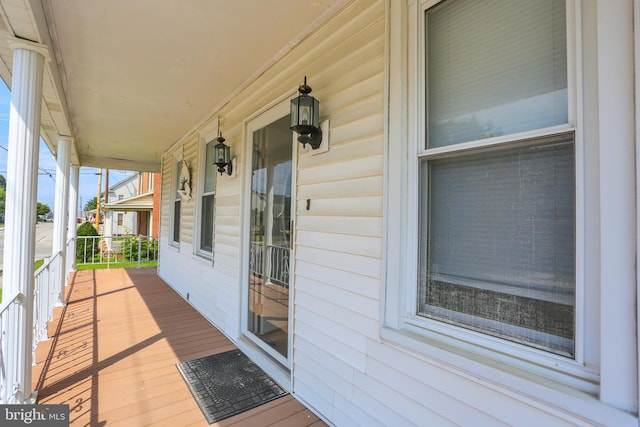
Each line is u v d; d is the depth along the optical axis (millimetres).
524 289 1222
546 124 1172
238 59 2730
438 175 1518
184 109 4055
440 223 1505
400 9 1639
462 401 1335
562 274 1130
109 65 2871
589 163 1056
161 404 2146
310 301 2195
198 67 2889
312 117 2074
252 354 2846
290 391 2322
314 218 2189
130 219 21422
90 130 5168
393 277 1622
